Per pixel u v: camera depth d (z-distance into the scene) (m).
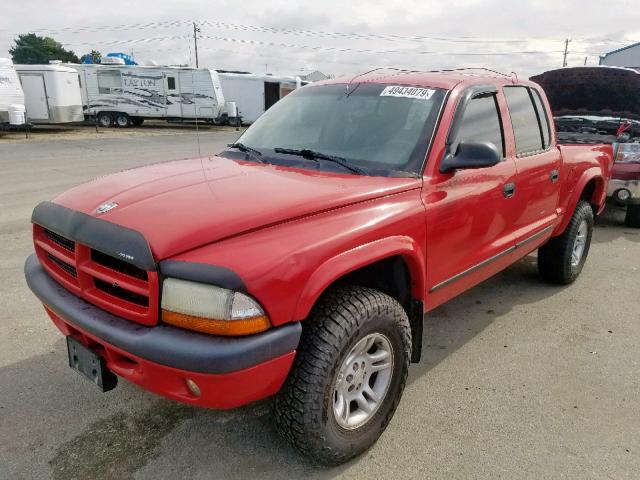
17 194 9.23
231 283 2.05
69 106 23.48
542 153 4.23
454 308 4.62
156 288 2.14
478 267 3.52
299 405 2.34
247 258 2.13
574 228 4.85
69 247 2.56
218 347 2.05
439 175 3.04
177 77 27.73
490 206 3.48
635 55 40.66
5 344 3.73
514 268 5.68
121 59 28.86
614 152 6.86
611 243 6.75
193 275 2.07
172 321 2.14
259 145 3.55
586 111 8.12
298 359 2.34
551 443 2.85
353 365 2.58
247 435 2.86
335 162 3.08
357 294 2.53
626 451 2.79
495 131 3.65
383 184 2.80
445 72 3.80
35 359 3.55
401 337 2.74
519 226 4.00
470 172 3.28
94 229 2.33
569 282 5.19
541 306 4.68
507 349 3.89
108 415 3.00
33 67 22.14
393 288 2.99
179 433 2.87
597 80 7.48
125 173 3.09
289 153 3.30
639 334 4.16
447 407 3.16
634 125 7.63
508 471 2.63
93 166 13.08
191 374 2.06
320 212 2.48
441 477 2.59
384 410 2.78
